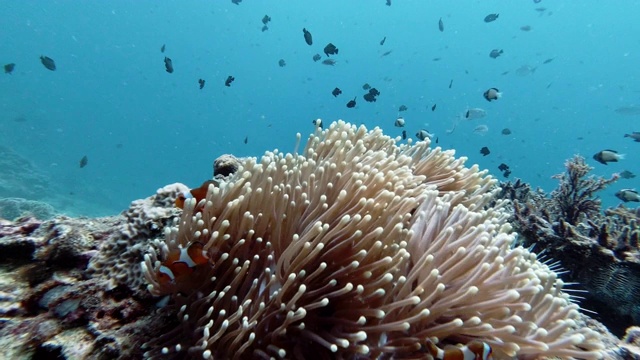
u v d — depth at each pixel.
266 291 0.37
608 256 0.93
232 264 0.39
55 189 5.34
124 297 0.48
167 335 0.39
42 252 0.54
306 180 0.49
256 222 0.43
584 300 0.97
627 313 0.91
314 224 0.40
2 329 0.44
